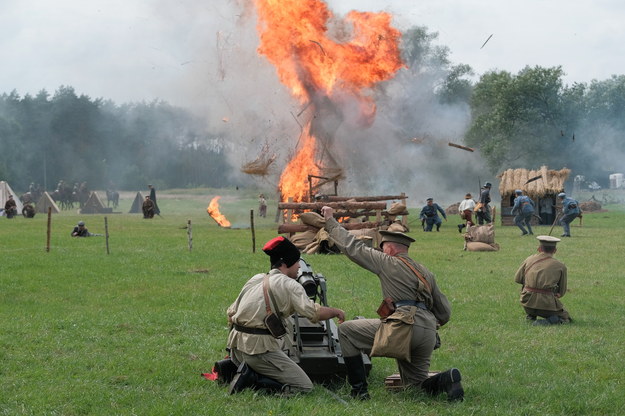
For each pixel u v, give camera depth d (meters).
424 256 21.11
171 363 8.59
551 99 74.12
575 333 10.59
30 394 7.16
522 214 29.67
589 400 7.06
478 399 7.14
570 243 25.55
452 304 13.11
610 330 10.91
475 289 14.88
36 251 20.80
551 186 37.06
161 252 21.03
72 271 16.77
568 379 7.97
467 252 22.31
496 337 10.30
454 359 8.92
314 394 7.11
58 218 44.56
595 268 18.53
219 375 7.61
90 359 8.72
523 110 74.25
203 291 14.27
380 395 7.29
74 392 7.26
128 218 44.94
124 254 20.36
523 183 37.47
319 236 21.09
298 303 6.96
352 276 16.41
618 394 7.32
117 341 9.81
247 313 7.11
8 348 9.30
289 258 7.32
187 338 10.01
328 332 7.84
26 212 45.03
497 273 17.36
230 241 25.08
